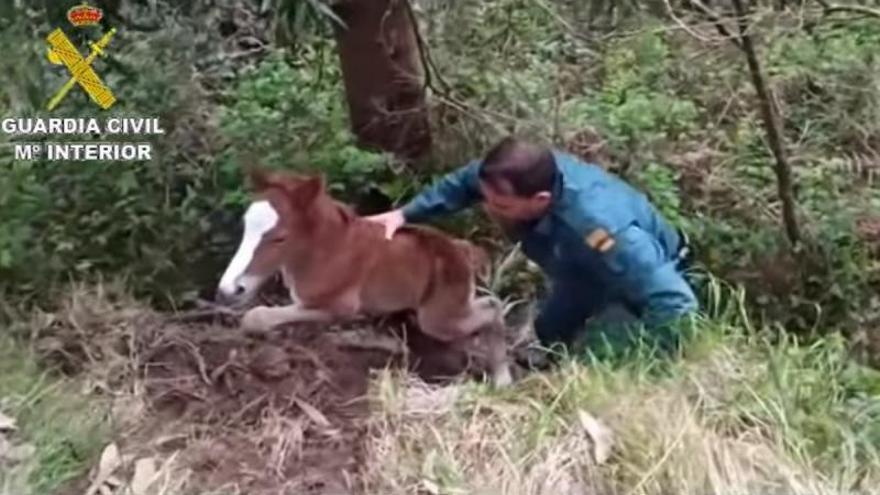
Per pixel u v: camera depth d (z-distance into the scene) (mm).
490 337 3760
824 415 3529
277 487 3299
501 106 4879
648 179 4676
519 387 3613
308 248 3445
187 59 4723
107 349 3709
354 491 3299
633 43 5703
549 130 4812
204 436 3438
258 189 3416
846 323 4434
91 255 4074
